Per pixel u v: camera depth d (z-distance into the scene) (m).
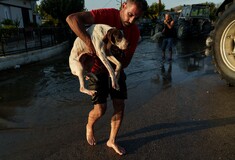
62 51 13.77
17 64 8.98
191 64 8.20
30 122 4.14
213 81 5.92
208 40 5.58
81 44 2.63
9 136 3.67
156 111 4.35
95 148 3.25
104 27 2.48
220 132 3.54
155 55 10.61
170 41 9.08
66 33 16.22
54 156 3.11
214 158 2.96
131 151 3.17
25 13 22.17
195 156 3.01
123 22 2.62
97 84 2.88
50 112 4.54
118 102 2.99
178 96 5.04
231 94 4.95
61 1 24.67
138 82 6.24
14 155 3.17
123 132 3.66
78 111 4.53
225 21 5.12
